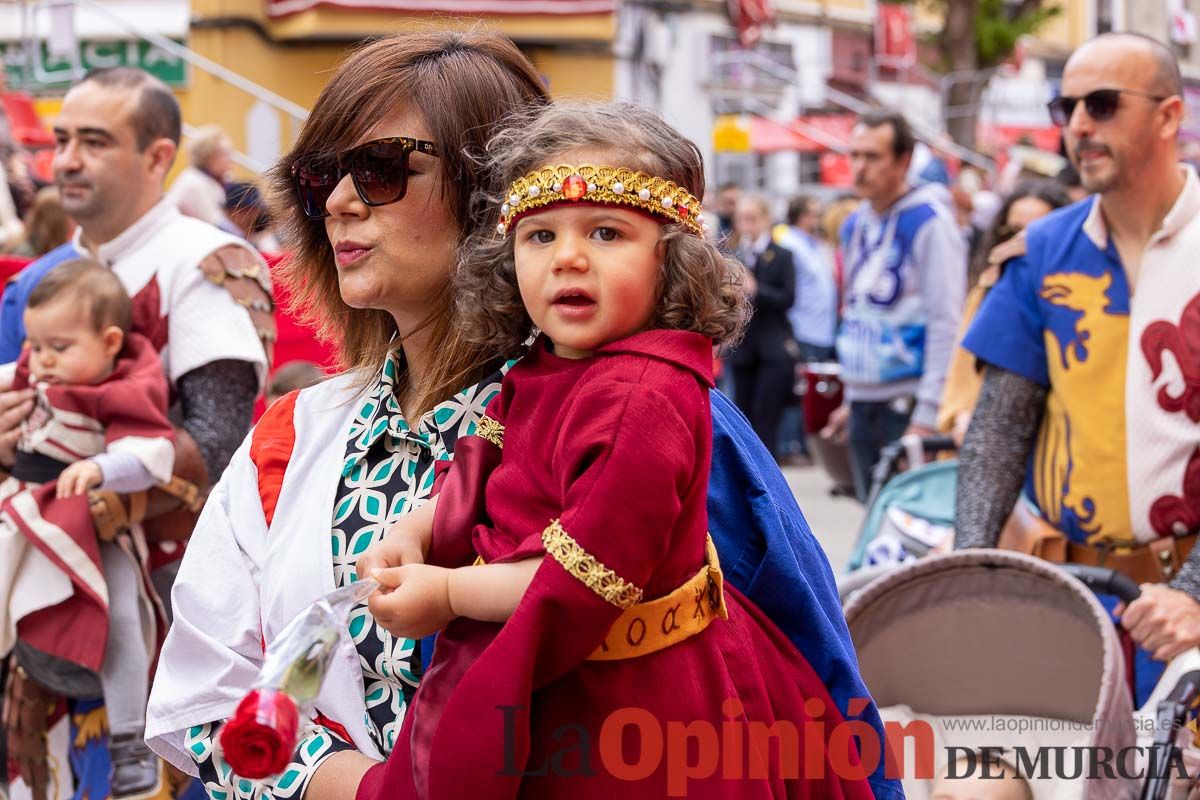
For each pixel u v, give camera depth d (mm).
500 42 2121
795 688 1868
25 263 4949
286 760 1540
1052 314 3426
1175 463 3316
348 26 13938
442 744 1611
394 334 2209
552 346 1841
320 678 1624
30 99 10844
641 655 1696
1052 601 2652
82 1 12625
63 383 3398
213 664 2035
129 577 3473
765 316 10648
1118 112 3293
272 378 5266
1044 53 27828
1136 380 3336
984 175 18609
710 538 1837
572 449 1643
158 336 3506
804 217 12281
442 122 2008
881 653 2736
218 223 7789
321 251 2223
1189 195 3312
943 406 4355
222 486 2143
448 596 1679
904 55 23781
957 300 6039
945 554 2688
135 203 3580
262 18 14180
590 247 1714
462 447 1829
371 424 2059
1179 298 3307
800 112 20688
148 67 13633
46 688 3479
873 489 4207
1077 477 3404
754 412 10773
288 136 12469
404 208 2008
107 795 3582
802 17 22312
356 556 1978
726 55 18375
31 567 3361
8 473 3604
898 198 6156
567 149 1744
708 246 1760
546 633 1612
